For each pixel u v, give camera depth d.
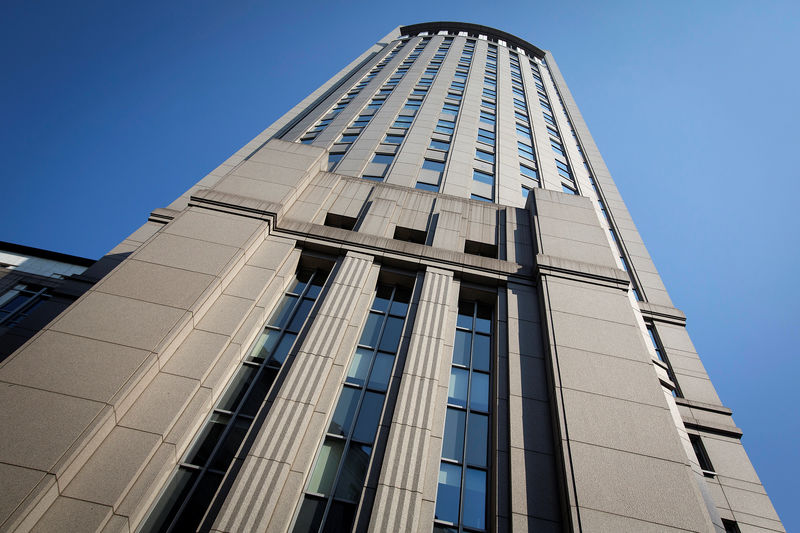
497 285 15.67
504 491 10.30
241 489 9.25
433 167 26.36
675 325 23.59
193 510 9.48
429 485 10.24
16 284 20.48
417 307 14.35
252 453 9.87
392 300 15.14
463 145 28.97
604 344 12.83
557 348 12.62
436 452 10.84
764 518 16.30
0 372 9.49
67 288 18.36
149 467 9.34
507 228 18.47
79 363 10.05
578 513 9.17
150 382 10.66
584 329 13.27
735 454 18.27
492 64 48.88
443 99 35.75
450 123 32.31
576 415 10.94
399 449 10.45
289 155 19.44
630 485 9.66
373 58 51.84
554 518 9.66
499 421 11.64
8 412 8.88
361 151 27.50
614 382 11.77
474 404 12.52
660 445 10.42
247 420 11.23
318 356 12.07
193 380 10.88
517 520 9.59
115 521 8.38
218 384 11.23
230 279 13.67
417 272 15.68
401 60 47.41
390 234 17.50
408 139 28.78
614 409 11.11
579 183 32.50
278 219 16.17
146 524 9.12
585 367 12.12
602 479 9.74
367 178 25.02
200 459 10.34
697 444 18.88
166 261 13.19
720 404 19.97
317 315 13.23
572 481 9.70
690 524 9.07
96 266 19.27
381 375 12.73
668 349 22.36
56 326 10.67
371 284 15.05
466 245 18.02
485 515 10.34
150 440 9.57
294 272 15.23
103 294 11.72
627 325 13.52
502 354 13.34
